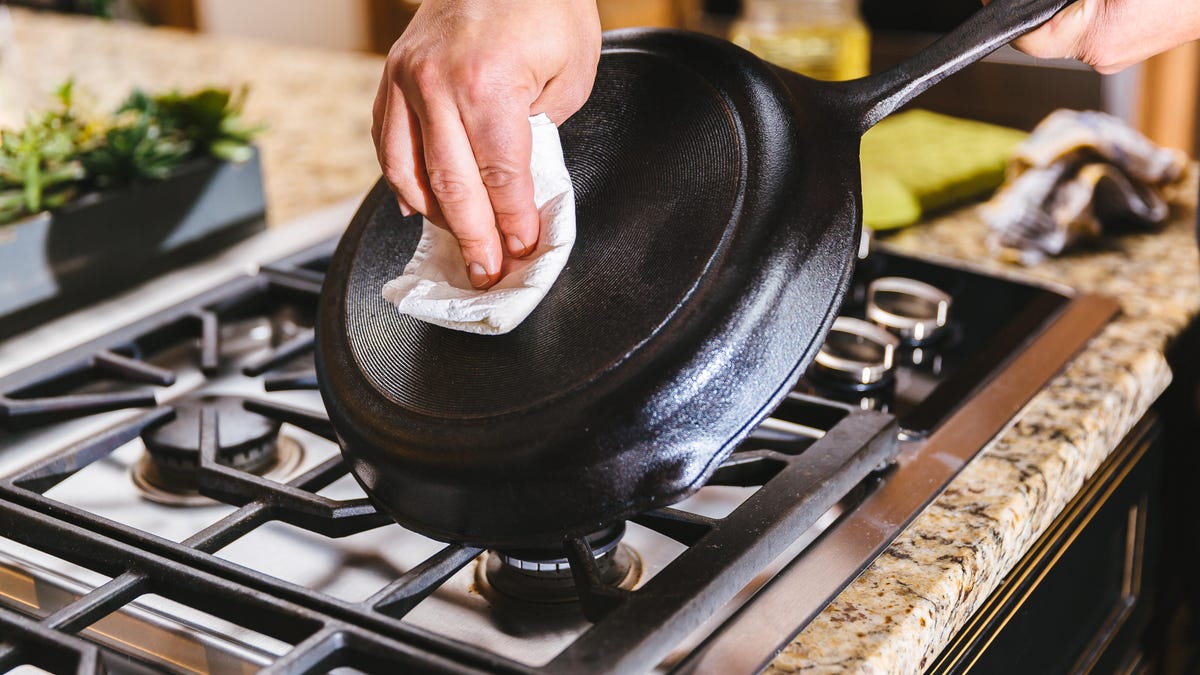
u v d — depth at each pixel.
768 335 0.49
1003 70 1.80
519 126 0.51
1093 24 0.66
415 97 0.51
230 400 0.71
